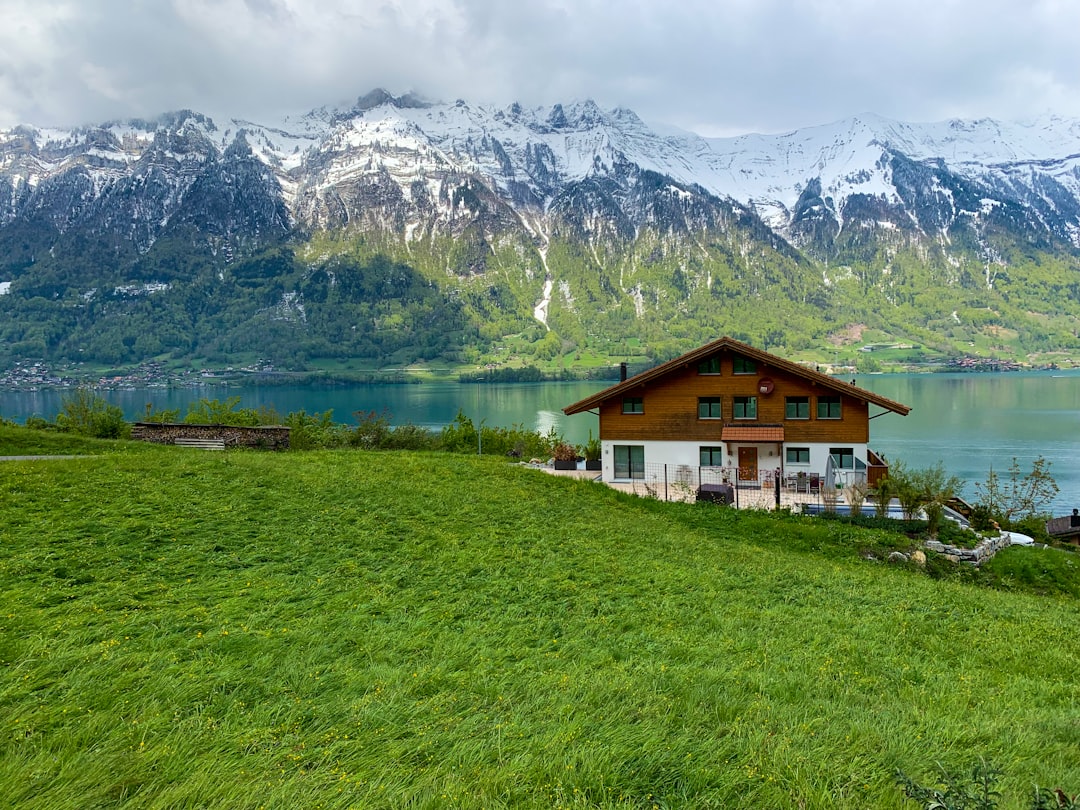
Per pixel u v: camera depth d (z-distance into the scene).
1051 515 56.22
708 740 9.85
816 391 46.62
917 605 22.00
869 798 8.47
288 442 49.16
